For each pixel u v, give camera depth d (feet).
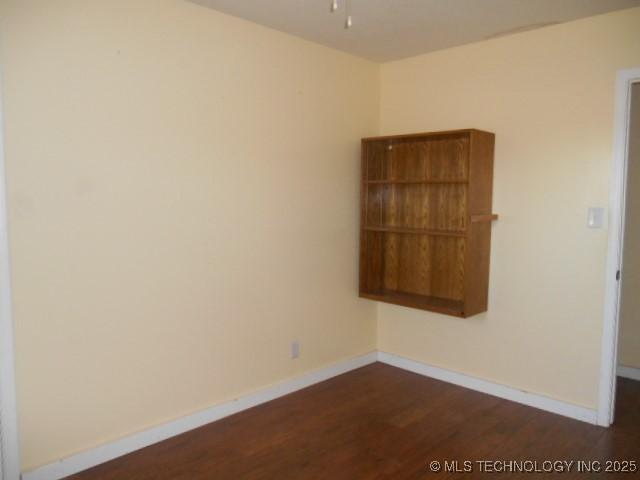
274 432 9.30
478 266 10.61
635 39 8.82
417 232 11.19
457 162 11.20
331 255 11.84
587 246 9.57
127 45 7.99
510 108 10.45
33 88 7.07
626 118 9.04
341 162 11.86
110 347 8.16
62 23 7.29
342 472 7.98
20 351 7.21
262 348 10.50
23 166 7.05
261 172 10.09
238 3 8.75
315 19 9.51
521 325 10.59
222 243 9.55
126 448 8.43
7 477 7.20
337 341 12.25
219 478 7.79
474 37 10.53
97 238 7.86
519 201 10.44
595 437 9.14
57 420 7.66
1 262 6.91
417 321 12.49
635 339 12.04
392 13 9.15
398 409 10.34
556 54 9.75
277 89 10.25
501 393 10.93
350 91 11.92
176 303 8.95
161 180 8.55
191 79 8.83
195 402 9.42
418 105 12.00
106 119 7.83
